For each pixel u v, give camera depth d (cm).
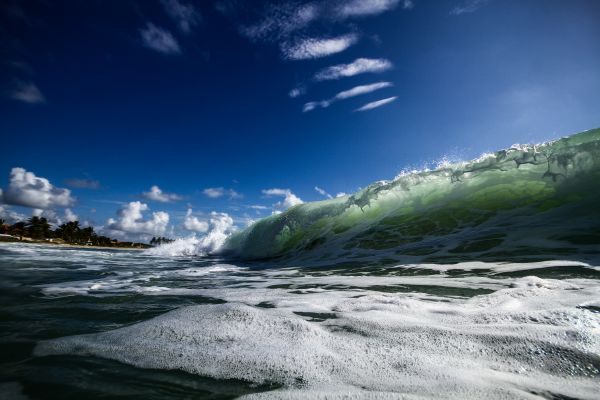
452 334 242
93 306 393
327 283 580
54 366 211
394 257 862
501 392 163
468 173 1367
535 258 618
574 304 304
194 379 192
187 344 245
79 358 224
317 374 194
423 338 241
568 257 594
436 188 1399
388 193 1510
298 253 1305
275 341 247
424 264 707
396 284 521
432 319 290
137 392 177
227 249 1903
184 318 306
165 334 267
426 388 171
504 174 1270
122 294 481
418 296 405
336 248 1165
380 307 339
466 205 1166
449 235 973
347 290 492
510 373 184
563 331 225
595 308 288
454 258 730
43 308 383
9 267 866
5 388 181
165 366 210
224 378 193
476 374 184
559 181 1080
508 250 713
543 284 405
